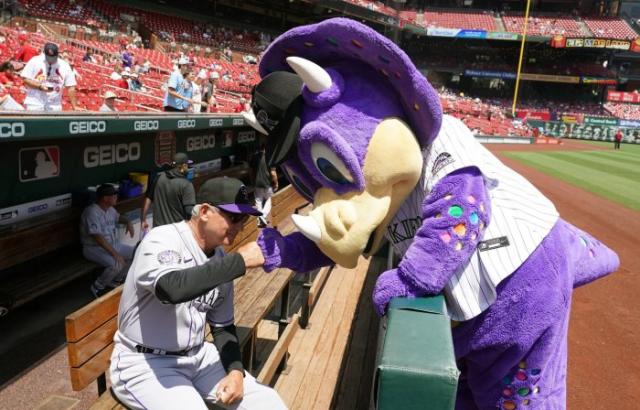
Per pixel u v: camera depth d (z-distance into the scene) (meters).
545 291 2.08
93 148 5.89
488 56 52.19
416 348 1.39
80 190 5.72
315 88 1.96
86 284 5.75
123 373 2.32
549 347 2.14
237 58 32.59
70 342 2.34
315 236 2.01
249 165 9.95
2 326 4.59
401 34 44.19
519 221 2.11
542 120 47.81
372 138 1.96
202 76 18.83
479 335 2.13
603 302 6.28
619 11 54.19
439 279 1.87
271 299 3.64
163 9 32.31
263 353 4.07
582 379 4.35
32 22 19.94
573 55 52.38
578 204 13.07
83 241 5.20
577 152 32.44
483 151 2.44
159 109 11.42
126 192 6.37
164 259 2.21
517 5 55.03
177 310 2.35
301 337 4.33
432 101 1.91
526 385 2.21
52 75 6.64
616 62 60.16
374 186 1.97
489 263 2.01
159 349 2.35
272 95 2.06
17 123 3.61
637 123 46.44
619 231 10.27
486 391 2.28
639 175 20.50
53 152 5.28
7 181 4.80
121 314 2.38
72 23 23.19
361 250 1.99
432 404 1.28
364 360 3.99
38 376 3.84
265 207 8.19
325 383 3.66
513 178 2.33
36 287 4.61
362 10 36.50
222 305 2.60
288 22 40.44
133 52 22.89
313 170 2.05
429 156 2.16
